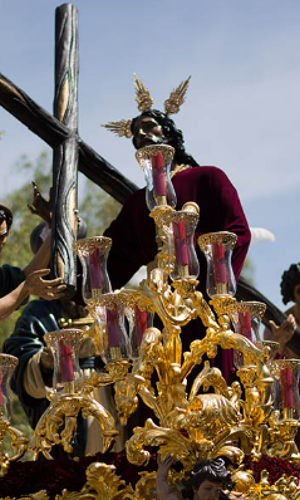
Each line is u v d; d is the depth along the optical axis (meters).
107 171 8.59
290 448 5.91
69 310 8.66
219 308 5.64
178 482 5.27
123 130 7.46
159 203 5.73
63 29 8.48
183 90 7.41
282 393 5.91
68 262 7.09
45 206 7.70
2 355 5.56
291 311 10.38
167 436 5.32
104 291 5.63
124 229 7.01
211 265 5.67
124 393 5.38
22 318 8.66
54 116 8.13
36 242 9.23
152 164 5.80
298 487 5.74
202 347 5.60
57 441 5.48
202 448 5.28
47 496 5.37
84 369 8.09
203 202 6.66
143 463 5.39
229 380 6.45
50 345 5.56
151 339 5.45
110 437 5.46
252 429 5.50
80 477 5.43
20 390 8.33
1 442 5.50
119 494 5.38
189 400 5.50
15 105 7.80
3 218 8.13
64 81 8.27
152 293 5.55
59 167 7.79
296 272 10.27
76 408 5.47
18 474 5.42
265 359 5.49
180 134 7.27
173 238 5.54
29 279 7.02
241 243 6.39
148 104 7.44
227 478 5.20
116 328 5.41
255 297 9.91
